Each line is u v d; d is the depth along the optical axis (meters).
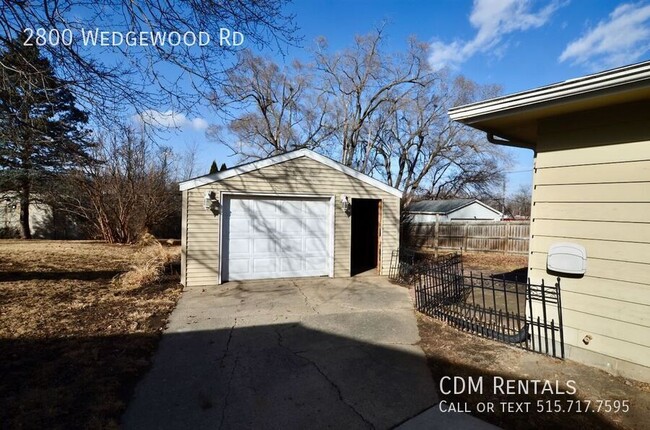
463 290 5.27
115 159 15.21
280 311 5.77
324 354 4.03
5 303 5.58
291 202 8.49
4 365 3.52
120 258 10.90
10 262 9.16
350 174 8.91
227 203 7.96
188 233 7.58
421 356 3.96
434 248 16.84
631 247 3.35
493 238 15.02
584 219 3.66
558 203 3.86
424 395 3.12
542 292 3.87
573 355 3.75
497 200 34.25
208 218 7.73
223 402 2.99
